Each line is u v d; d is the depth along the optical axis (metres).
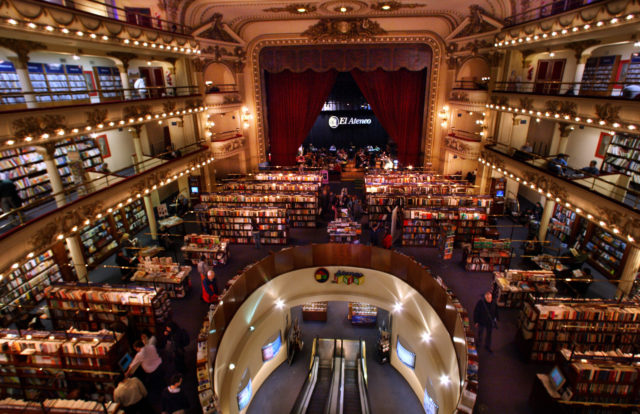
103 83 15.70
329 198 18.41
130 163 17.81
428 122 21.64
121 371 8.16
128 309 9.65
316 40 19.86
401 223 15.27
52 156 10.13
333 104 27.95
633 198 9.68
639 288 10.50
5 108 11.09
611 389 7.06
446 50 19.53
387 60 20.66
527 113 13.72
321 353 12.87
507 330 10.22
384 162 24.02
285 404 11.15
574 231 14.14
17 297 10.46
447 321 9.41
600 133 14.26
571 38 11.73
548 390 7.44
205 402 6.86
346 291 12.97
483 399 8.09
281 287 12.50
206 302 11.34
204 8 16.62
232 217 14.71
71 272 11.96
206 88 19.03
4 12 8.19
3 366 8.00
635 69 12.16
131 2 15.28
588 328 8.68
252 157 22.66
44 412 6.38
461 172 20.56
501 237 15.50
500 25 15.64
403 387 11.64
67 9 9.76
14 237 8.25
